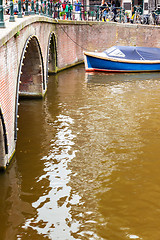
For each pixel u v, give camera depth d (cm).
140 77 1888
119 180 741
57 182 733
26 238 567
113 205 655
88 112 1181
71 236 572
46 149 887
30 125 1055
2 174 762
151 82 1736
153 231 583
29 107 1241
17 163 809
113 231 583
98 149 890
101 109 1217
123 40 2753
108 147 902
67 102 1305
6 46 749
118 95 1423
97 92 1475
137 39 2747
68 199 675
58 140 945
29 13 1212
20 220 612
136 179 745
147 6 3056
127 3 3023
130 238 566
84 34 2341
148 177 754
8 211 636
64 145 912
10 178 747
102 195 687
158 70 2141
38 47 1232
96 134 987
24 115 1151
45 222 607
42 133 992
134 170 783
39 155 852
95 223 604
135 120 1102
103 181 738
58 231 584
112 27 2698
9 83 788
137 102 1311
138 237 568
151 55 2123
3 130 736
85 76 1862
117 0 2967
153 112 1182
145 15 2873
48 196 684
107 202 665
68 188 711
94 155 856
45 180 741
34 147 898
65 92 1469
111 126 1049
